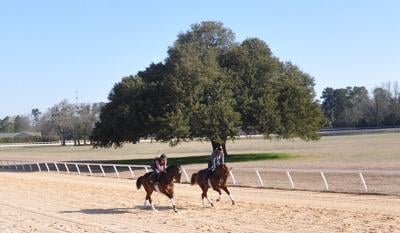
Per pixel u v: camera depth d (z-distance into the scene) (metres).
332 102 199.00
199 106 52.97
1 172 55.75
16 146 159.12
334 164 43.62
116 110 55.94
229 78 56.62
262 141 106.44
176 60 57.22
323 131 148.75
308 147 75.81
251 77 57.84
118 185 36.41
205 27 63.16
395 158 47.66
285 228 16.73
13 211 24.39
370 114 176.88
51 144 170.38
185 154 74.19
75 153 96.31
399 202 22.45
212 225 17.91
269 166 45.00
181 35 64.19
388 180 30.94
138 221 19.72
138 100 55.66
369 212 19.77
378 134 117.88
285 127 57.25
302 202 23.53
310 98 59.84
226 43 63.75
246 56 59.00
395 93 180.62
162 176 22.06
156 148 100.62
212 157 23.31
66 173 51.34
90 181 40.75
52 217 21.86
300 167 41.84
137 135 56.75
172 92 53.41
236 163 50.94
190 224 18.38
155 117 54.44
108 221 20.06
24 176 48.69
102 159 71.19
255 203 23.73
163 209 23.05
